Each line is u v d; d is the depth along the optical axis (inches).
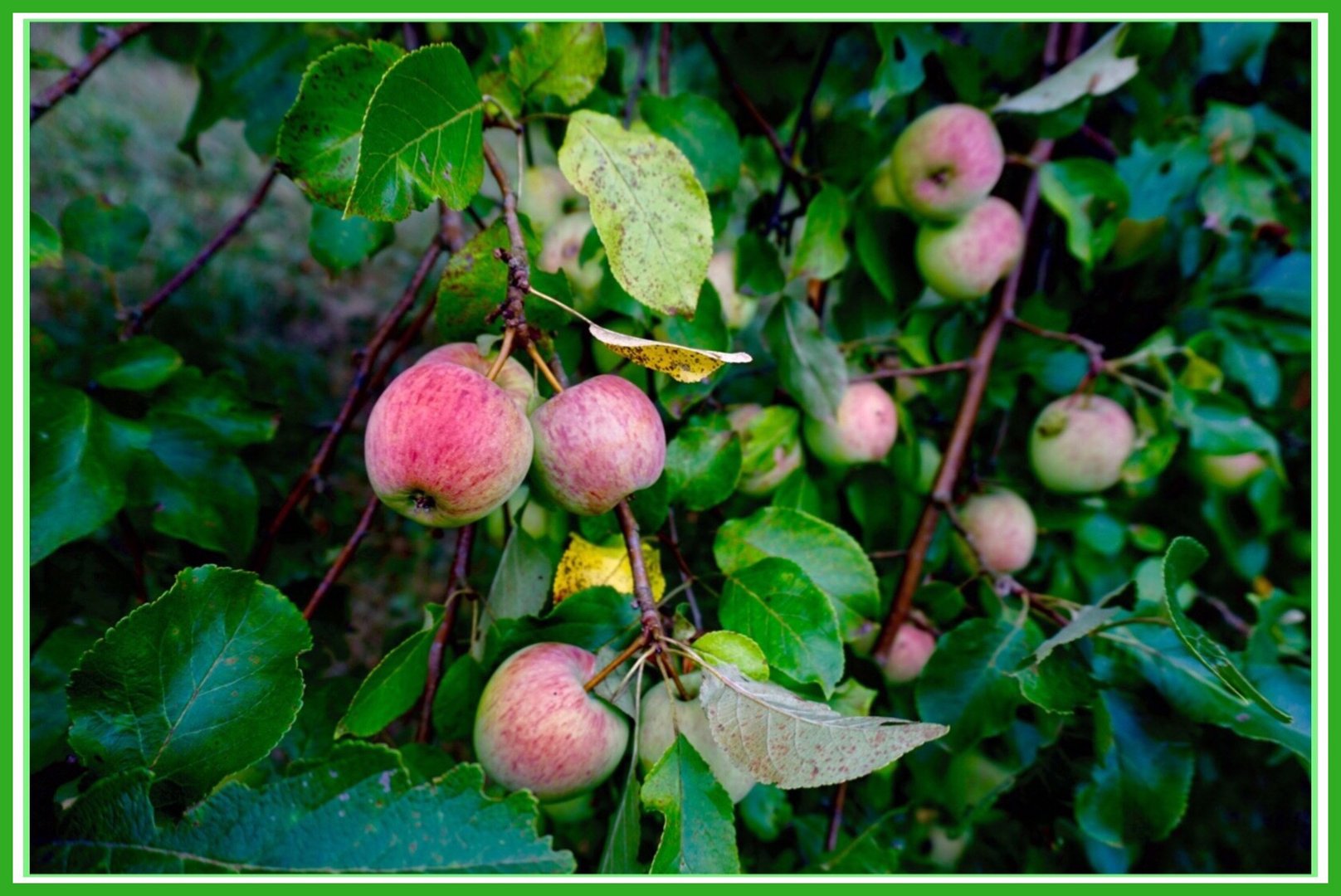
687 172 26.8
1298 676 30.7
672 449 29.4
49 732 28.1
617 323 30.0
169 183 90.7
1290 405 40.9
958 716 30.2
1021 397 39.3
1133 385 34.9
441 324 27.5
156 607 24.6
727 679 25.7
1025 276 39.9
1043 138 34.6
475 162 25.9
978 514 34.9
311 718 29.6
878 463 34.2
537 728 25.8
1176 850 38.5
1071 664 29.0
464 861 23.8
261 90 36.8
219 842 23.7
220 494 30.7
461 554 28.8
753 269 31.6
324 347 78.5
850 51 36.4
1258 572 39.4
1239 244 37.5
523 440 25.4
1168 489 41.0
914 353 35.1
